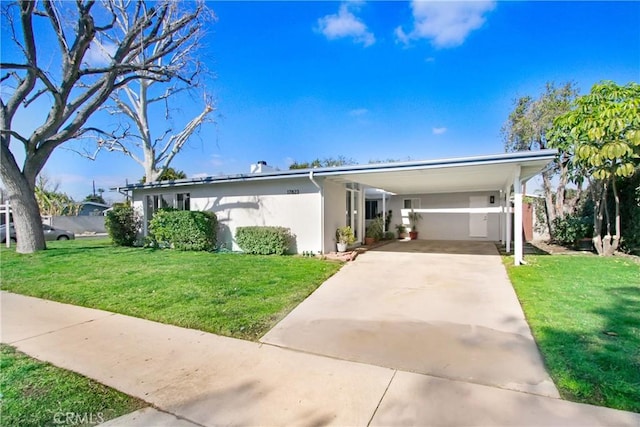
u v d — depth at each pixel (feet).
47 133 37.52
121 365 11.15
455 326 14.33
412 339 13.05
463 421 7.89
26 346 12.83
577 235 38.58
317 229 34.47
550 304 16.10
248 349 12.38
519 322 14.51
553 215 46.39
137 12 39.34
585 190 41.22
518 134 48.80
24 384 9.88
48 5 33.42
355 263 30.09
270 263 28.91
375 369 10.63
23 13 31.63
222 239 39.86
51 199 92.68
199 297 18.78
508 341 12.55
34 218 38.32
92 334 14.05
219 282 22.04
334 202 37.60
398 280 23.26
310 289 20.62
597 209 33.35
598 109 28.04
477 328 14.01
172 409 8.64
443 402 8.70
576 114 30.27
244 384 9.84
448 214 57.06
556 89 45.52
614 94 28.58
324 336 13.53
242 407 8.68
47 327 14.96
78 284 22.43
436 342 12.69
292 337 13.47
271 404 8.79
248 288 20.58
